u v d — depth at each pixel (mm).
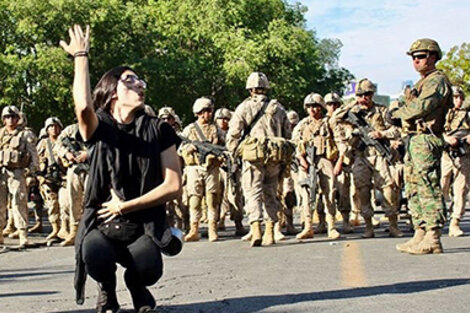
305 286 6430
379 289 6148
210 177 11695
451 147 9094
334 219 11172
